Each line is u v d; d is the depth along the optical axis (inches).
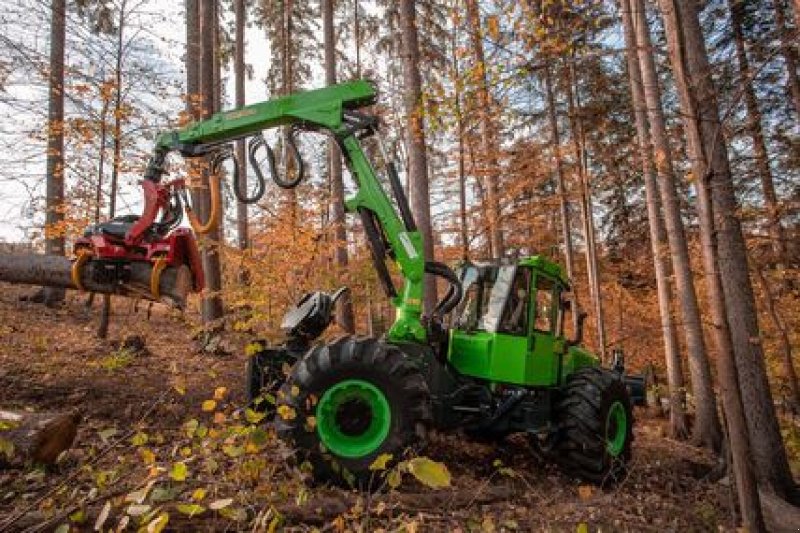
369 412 168.6
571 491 199.9
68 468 153.4
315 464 159.8
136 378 252.4
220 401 234.5
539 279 225.6
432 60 481.7
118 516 115.0
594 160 527.2
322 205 429.4
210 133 183.6
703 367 363.6
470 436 238.2
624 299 708.0
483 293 225.0
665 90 348.5
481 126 432.8
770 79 357.1
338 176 512.4
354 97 191.8
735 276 231.9
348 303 490.3
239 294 373.4
